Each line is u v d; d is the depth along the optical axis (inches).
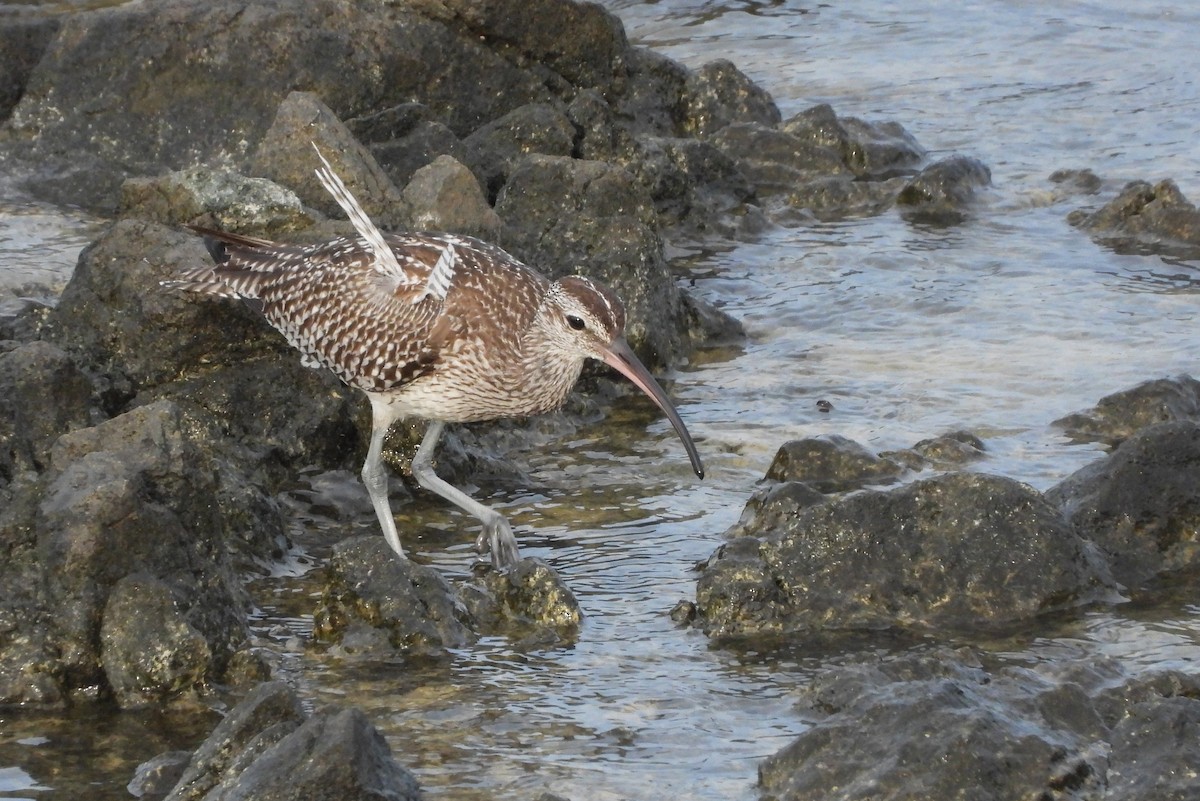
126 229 584.7
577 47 936.3
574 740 414.6
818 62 1135.0
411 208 676.1
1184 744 376.5
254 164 693.9
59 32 888.3
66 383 536.1
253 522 520.1
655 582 506.9
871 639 467.8
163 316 571.2
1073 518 511.2
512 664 456.8
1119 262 798.5
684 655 461.4
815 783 374.9
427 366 517.0
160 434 482.0
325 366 542.0
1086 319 721.6
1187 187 890.7
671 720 424.2
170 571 453.4
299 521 555.5
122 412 571.2
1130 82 1075.9
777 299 762.2
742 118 992.2
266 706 390.9
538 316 524.4
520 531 545.0
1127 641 461.4
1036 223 860.0
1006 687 411.2
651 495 571.2
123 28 879.1
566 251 698.8
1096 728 394.6
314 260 539.2
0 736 420.8
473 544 540.4
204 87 876.6
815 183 911.7
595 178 745.0
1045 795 366.3
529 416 572.1
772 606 476.4
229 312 575.5
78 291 590.6
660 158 862.5
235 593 478.3
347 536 547.2
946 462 576.1
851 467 566.9
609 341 521.7
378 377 522.6
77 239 788.0
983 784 366.0
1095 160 947.3
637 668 453.7
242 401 577.0
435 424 547.2
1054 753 372.5
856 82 1095.0
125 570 447.8
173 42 875.4
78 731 424.2
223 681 446.9
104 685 440.8
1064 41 1156.5
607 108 887.1
